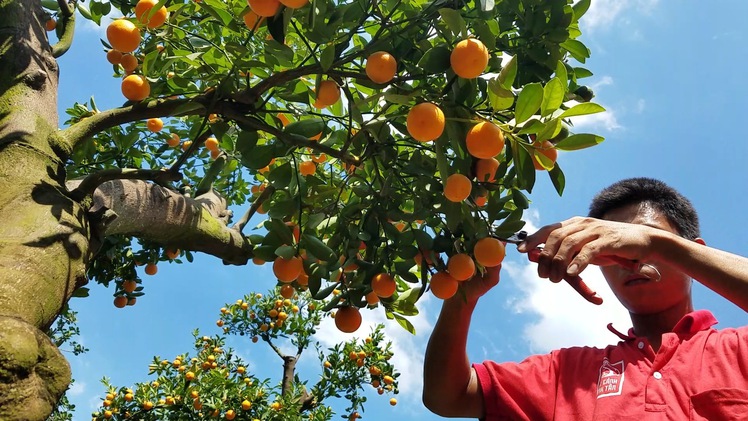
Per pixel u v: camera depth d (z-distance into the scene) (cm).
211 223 294
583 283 154
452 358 228
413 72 222
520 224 218
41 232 189
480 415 231
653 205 227
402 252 232
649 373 187
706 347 187
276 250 238
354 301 244
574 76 239
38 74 244
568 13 209
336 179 322
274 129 242
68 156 229
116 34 221
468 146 191
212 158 374
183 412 700
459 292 226
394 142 244
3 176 204
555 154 207
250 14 219
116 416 731
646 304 212
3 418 141
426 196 240
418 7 233
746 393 167
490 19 205
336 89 233
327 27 209
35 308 171
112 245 372
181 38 270
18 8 257
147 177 219
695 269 158
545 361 224
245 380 714
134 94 236
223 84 234
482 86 212
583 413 192
